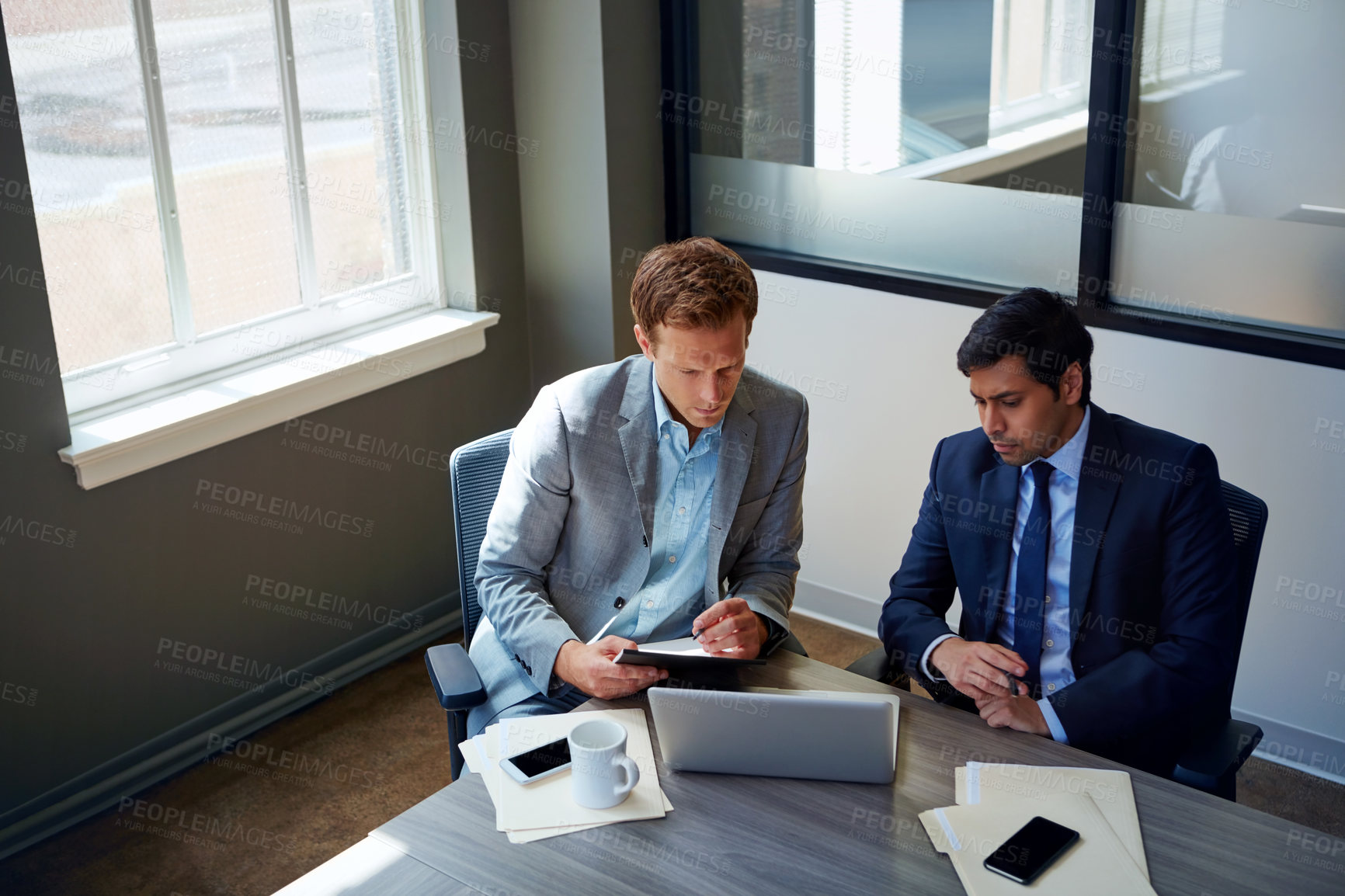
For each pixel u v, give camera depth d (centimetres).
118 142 244
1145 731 179
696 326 168
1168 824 142
